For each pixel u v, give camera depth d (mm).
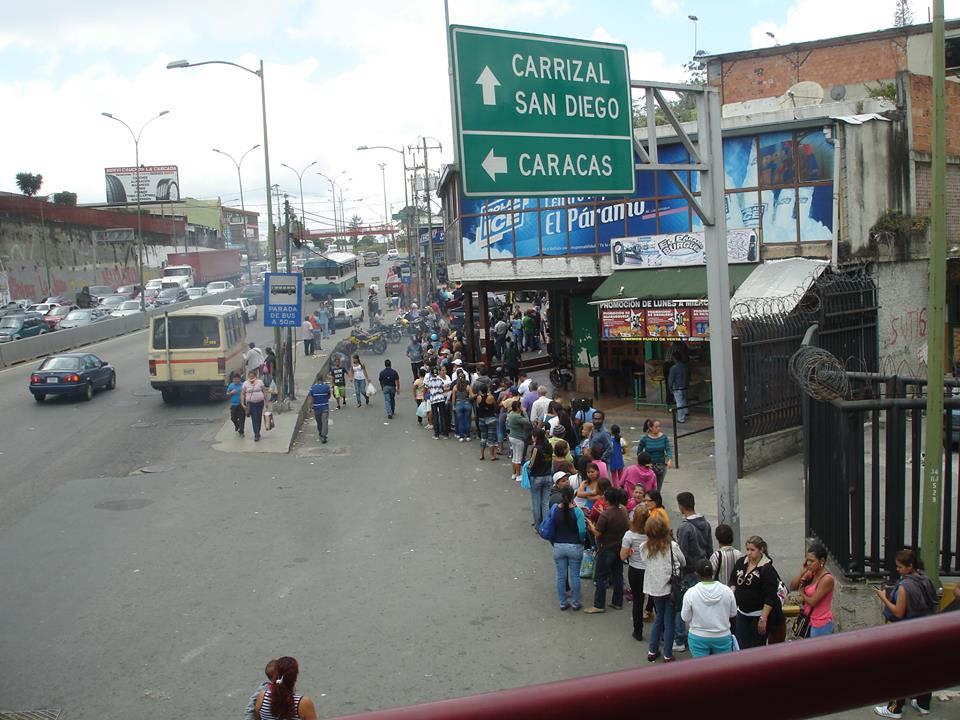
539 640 10453
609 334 22391
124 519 15922
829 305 19016
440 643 10453
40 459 20953
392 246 147875
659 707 803
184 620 11281
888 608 8273
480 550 13875
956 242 21344
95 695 9266
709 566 8422
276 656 10188
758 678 821
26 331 44062
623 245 23703
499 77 9336
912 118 20406
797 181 20672
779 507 14867
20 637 10789
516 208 25578
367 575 12844
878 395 11594
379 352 43438
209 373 27562
